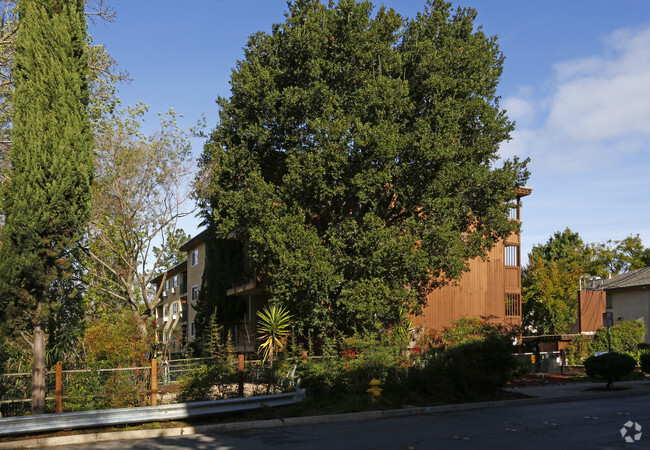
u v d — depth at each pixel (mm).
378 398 15570
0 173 17781
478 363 17453
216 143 24734
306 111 23062
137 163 24766
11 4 18500
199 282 47281
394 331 22250
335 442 10445
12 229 12523
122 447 10508
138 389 13969
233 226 24172
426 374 16688
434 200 22375
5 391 13406
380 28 24188
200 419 13227
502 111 24891
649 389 20281
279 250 21781
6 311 12398
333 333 24094
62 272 13320
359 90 22172
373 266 21984
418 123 22547
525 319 48188
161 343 23859
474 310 32688
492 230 25109
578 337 32031
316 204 23562
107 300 30734
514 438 10523
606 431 11203
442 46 24422
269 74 23609
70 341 18688
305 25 23438
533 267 47688
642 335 32781
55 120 13125
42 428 11062
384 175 21484
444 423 12766
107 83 23047
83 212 13430
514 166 24922
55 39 13531
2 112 19312
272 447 10094
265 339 27031
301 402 14867
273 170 26062
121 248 26953
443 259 22875
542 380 23328
